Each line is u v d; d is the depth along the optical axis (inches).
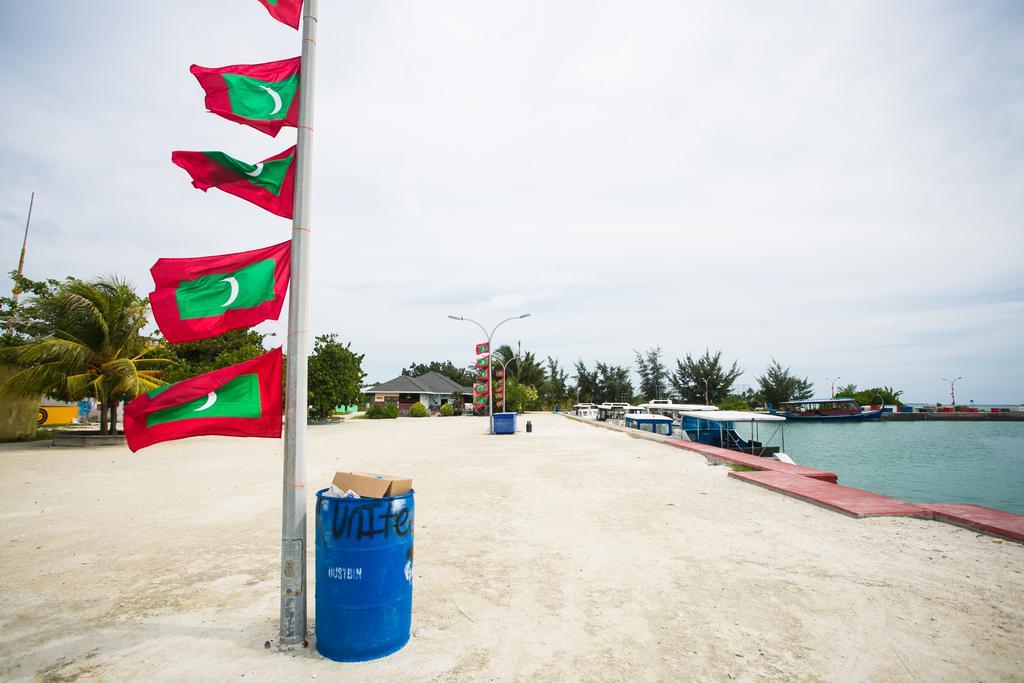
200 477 467.2
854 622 159.0
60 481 444.8
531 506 329.1
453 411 2315.5
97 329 770.8
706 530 268.2
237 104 158.7
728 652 141.8
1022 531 239.3
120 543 253.1
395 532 142.0
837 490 351.6
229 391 157.8
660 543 246.4
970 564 209.9
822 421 2417.6
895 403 3026.6
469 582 197.2
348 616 136.7
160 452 685.9
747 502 336.8
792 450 1304.1
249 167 157.3
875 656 138.3
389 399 2472.9
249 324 158.4
